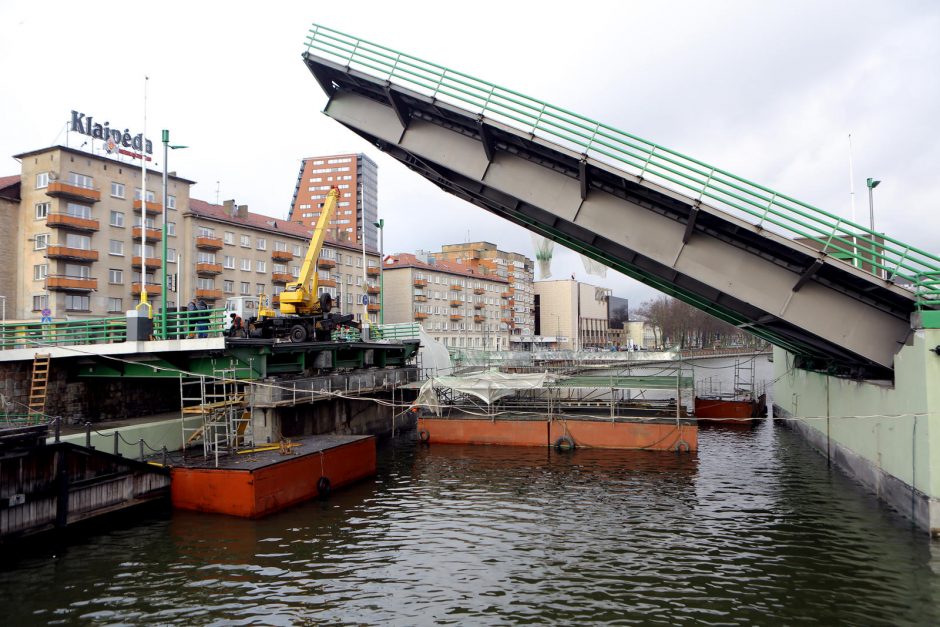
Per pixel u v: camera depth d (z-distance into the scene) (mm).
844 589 12148
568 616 11141
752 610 11336
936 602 11523
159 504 17844
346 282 76625
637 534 15719
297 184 178500
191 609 11477
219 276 58938
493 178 19781
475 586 12500
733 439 30719
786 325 19609
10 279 48312
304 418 24969
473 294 103938
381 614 11266
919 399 14500
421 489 20656
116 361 24812
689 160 16594
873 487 18484
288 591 12258
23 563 13617
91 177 49625
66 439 17609
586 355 34000
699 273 17875
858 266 16203
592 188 18844
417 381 35500
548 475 22703
